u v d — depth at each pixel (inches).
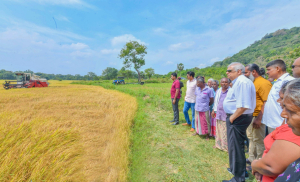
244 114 88.6
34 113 248.1
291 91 32.9
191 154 132.9
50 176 97.2
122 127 178.9
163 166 116.6
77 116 235.8
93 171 107.0
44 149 125.6
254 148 115.0
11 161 103.7
